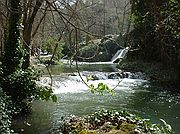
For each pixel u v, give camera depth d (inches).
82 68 1089.4
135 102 612.7
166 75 825.5
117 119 382.3
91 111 536.7
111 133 342.0
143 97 660.7
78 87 759.7
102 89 161.9
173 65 818.2
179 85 773.9
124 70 1040.2
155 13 192.5
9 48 518.6
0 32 466.0
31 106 531.8
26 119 477.4
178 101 627.2
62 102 603.8
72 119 419.2
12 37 516.7
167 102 617.6
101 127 362.6
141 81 863.7
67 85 753.0
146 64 982.4
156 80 845.8
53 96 168.7
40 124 455.5
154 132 343.9
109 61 1390.3
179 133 428.8
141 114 524.7
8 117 408.2
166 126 345.4
